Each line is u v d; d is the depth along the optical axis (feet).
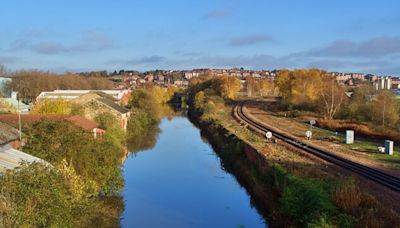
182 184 125.59
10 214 51.26
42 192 58.95
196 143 212.84
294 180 85.05
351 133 157.17
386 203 73.31
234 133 182.70
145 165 154.51
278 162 110.83
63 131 93.04
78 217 73.56
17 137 86.17
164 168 149.28
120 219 91.91
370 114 228.43
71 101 188.44
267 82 609.42
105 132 152.87
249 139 164.45
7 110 180.96
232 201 107.24
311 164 110.42
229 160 152.97
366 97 259.80
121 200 106.83
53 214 60.75
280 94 367.66
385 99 216.33
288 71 344.49
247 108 364.17
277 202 88.79
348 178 82.33
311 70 326.44
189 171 144.56
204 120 279.90
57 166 77.82
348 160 118.01
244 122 244.42
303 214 71.82
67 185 69.92
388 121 209.67
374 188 85.05
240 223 90.53
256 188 106.52
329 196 71.46
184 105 508.12
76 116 146.51
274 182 98.32
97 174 94.53
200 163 159.33
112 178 102.63
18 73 407.03
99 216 89.71
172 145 205.05
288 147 144.66
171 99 581.12
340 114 256.93
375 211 64.28
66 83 399.03
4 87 265.54
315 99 308.19
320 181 81.51
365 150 140.05
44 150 87.66
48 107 169.78
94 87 449.06
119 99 278.87
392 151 134.00
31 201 57.16
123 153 162.20
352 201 67.56
